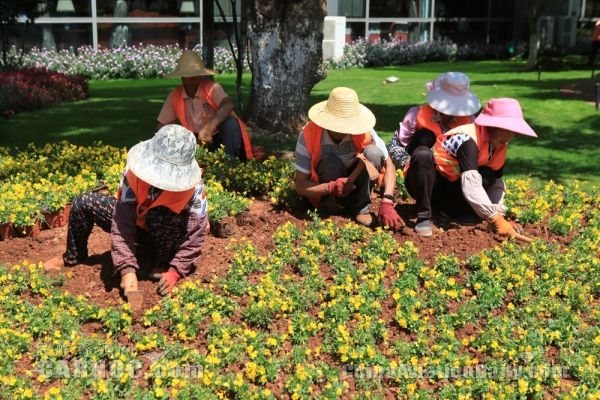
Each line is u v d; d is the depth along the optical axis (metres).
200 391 3.71
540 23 30.44
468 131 5.70
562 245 5.80
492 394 3.88
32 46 20.56
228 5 23.23
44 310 4.38
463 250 5.46
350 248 5.35
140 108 13.42
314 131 5.70
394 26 28.73
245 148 7.39
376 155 5.71
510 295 4.89
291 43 9.59
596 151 9.49
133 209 4.73
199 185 4.80
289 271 5.10
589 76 19.39
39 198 5.87
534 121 11.62
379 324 4.38
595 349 4.36
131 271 4.66
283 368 4.07
